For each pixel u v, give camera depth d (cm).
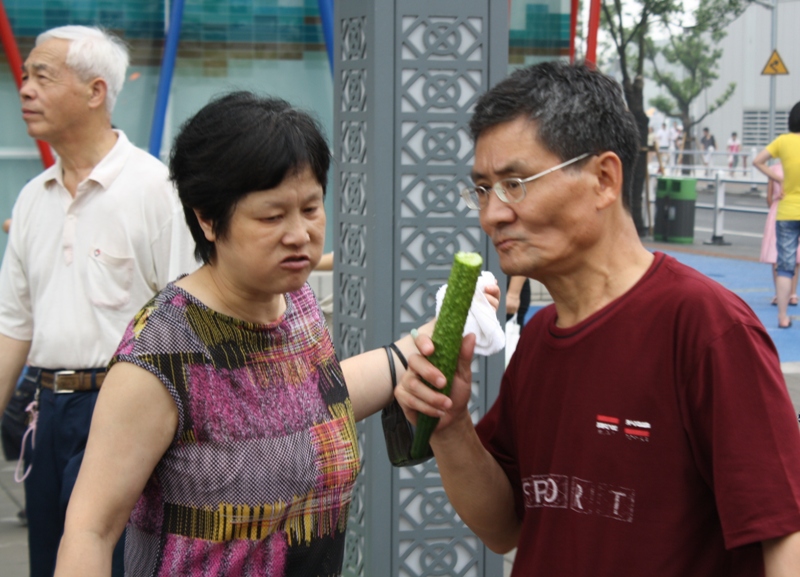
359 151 333
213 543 178
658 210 1570
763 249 980
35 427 324
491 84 327
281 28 752
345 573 360
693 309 164
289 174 175
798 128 920
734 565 165
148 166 326
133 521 187
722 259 1386
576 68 175
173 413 177
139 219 320
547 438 180
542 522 180
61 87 313
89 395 320
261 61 754
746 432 157
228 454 178
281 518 183
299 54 760
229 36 745
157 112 718
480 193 179
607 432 169
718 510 159
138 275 323
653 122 2550
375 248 323
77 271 320
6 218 718
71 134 319
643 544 165
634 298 170
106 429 174
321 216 182
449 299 181
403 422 211
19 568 438
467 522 207
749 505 154
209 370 179
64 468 322
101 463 173
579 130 168
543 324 187
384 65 318
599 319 172
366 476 339
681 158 2298
